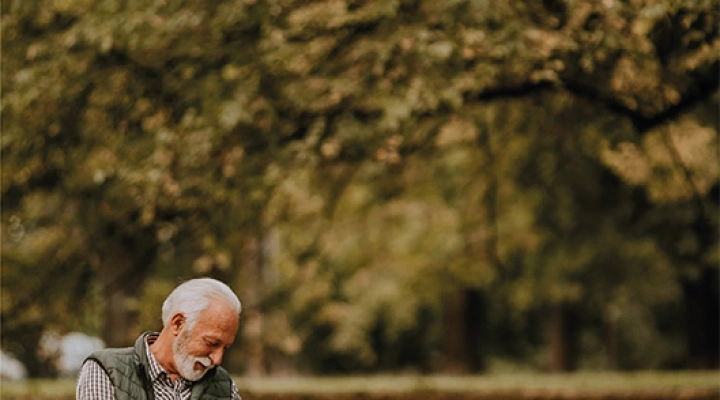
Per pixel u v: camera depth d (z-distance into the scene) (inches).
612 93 564.1
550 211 1150.3
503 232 1184.2
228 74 544.1
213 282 261.0
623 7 510.3
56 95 542.9
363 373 1945.1
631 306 1694.1
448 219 1171.3
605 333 1883.6
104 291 721.6
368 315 1722.4
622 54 528.1
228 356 892.6
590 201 1117.7
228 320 257.6
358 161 612.4
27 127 563.2
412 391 673.6
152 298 703.1
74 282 688.4
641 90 554.6
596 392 681.0
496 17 522.6
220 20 537.6
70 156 585.9
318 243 978.1
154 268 898.7
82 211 684.1
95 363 263.0
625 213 1109.1
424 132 659.4
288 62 550.3
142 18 524.7
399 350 1968.5
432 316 1883.6
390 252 1272.1
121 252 699.4
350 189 976.9
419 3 545.0
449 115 610.9
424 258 1263.5
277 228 824.9
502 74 562.3
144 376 262.1
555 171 1022.4
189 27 532.1
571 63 548.7
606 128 650.8
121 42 532.7
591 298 1250.6
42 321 685.3
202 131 537.6
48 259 676.7
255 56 550.3
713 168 844.0
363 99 575.8
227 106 530.0
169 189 555.5
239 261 731.4
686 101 565.0
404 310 1657.2
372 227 1217.4
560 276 1217.4
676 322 1881.2
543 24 546.0
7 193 623.8
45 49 548.4
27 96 536.4
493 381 809.5
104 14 532.1
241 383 717.9
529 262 1234.6
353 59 556.1
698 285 1185.4
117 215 644.7
